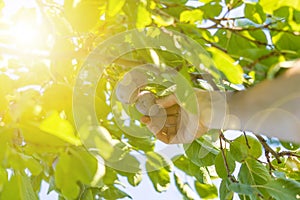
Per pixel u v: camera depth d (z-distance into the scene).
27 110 0.98
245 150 1.62
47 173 1.44
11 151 1.05
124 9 1.16
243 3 1.35
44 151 1.01
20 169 1.07
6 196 1.17
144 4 1.14
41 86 1.25
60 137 0.97
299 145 1.73
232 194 1.61
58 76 1.28
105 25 1.21
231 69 1.13
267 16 1.32
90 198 1.57
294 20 1.23
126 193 1.74
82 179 1.05
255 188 1.51
